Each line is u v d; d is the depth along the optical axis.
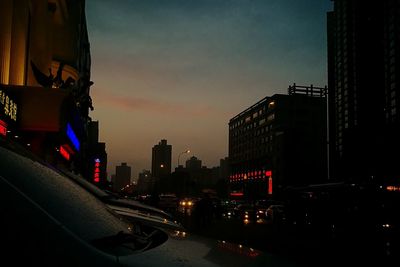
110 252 1.93
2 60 20.62
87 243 1.83
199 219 28.17
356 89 119.00
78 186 2.91
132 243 2.20
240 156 152.50
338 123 128.00
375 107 111.94
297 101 125.69
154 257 2.06
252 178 138.75
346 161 113.88
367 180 25.48
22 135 20.84
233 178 158.25
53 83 27.94
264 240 20.69
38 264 1.65
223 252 2.68
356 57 120.44
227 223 34.91
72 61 36.97
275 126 123.81
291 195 36.50
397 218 22.39
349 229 24.95
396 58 100.88
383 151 98.00
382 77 111.62
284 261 2.64
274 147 122.88
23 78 24.78
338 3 132.75
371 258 14.62
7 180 1.96
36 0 28.91
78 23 41.16
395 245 18.48
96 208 2.57
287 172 114.44
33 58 28.91
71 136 25.92
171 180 130.88
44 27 29.41
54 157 26.92
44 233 1.74
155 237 2.74
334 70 140.00
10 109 18.34
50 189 2.19
